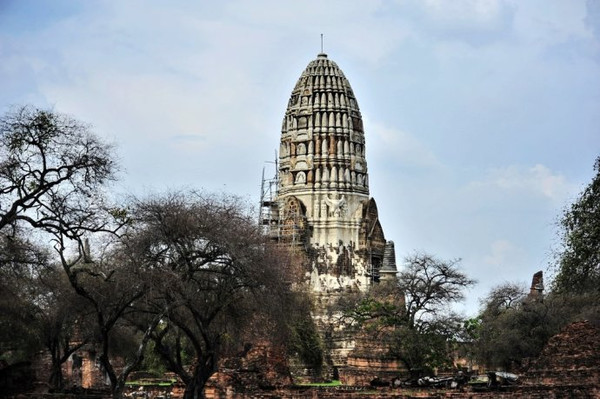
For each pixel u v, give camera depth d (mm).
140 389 106000
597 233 98312
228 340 95688
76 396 80875
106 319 89438
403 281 141250
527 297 158250
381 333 136875
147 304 88125
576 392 80438
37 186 78188
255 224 91875
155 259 82562
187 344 112062
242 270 84688
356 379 131125
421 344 131000
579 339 84750
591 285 102812
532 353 128625
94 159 78438
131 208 82812
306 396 91812
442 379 103250
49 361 114438
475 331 159750
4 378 82062
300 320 125625
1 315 88312
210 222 83500
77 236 79125
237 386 95312
